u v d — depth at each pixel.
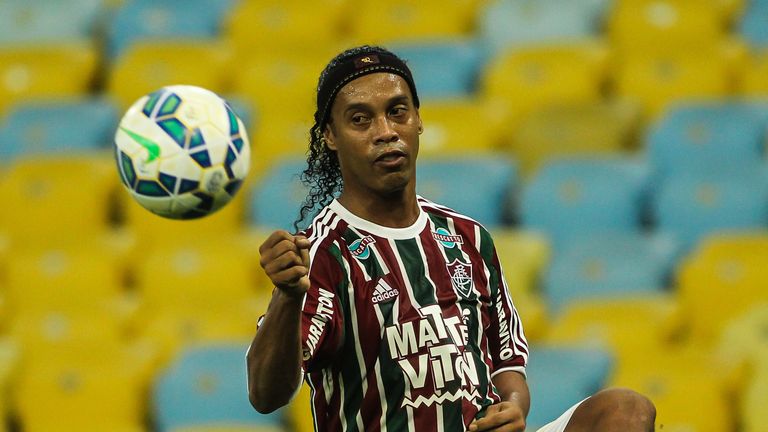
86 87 41.53
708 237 32.53
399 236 13.33
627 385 27.42
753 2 41.66
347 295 12.94
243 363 28.77
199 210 12.79
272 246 11.73
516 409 12.78
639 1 41.47
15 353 29.84
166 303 31.64
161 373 29.44
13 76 41.19
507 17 41.69
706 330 30.91
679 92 38.41
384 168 13.05
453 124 37.06
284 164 35.25
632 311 29.72
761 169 34.03
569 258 32.12
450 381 12.82
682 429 27.08
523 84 38.69
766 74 38.50
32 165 36.09
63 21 44.16
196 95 12.91
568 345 28.52
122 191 36.28
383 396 12.79
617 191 34.06
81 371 29.36
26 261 33.41
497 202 34.09
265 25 42.47
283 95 39.44
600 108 37.06
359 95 13.09
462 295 13.36
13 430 29.66
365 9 42.47
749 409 26.97
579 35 41.22
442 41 40.56
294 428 28.06
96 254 33.41
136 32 43.28
